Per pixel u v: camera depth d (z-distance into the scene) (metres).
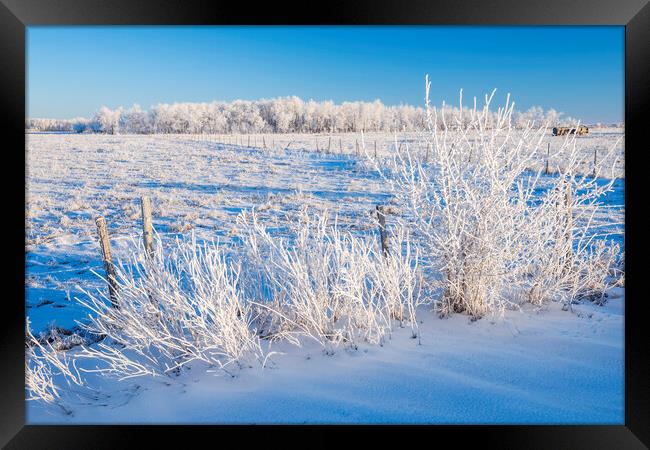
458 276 4.40
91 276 8.85
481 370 3.32
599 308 4.66
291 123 69.62
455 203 4.43
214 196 18.19
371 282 4.31
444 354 3.61
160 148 38.50
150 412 3.19
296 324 4.19
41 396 3.46
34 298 7.50
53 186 20.66
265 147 39.31
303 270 4.20
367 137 49.69
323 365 3.60
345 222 12.65
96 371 4.06
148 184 21.42
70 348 4.99
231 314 3.87
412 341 3.90
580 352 3.51
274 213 14.88
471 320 4.28
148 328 3.91
